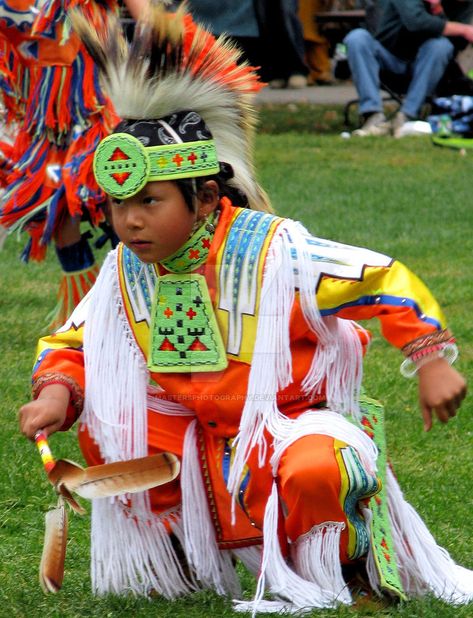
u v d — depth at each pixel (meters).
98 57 8.66
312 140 37.66
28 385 15.53
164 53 8.45
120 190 8.30
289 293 8.48
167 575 9.11
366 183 31.75
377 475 8.63
